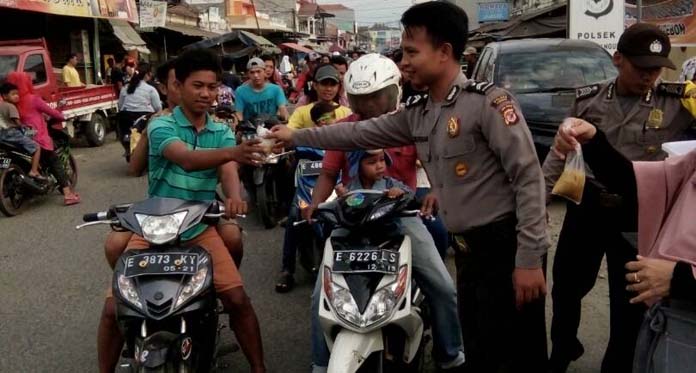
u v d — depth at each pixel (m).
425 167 2.91
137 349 3.06
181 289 3.08
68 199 8.96
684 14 12.92
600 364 4.04
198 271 3.16
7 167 8.11
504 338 2.89
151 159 3.55
